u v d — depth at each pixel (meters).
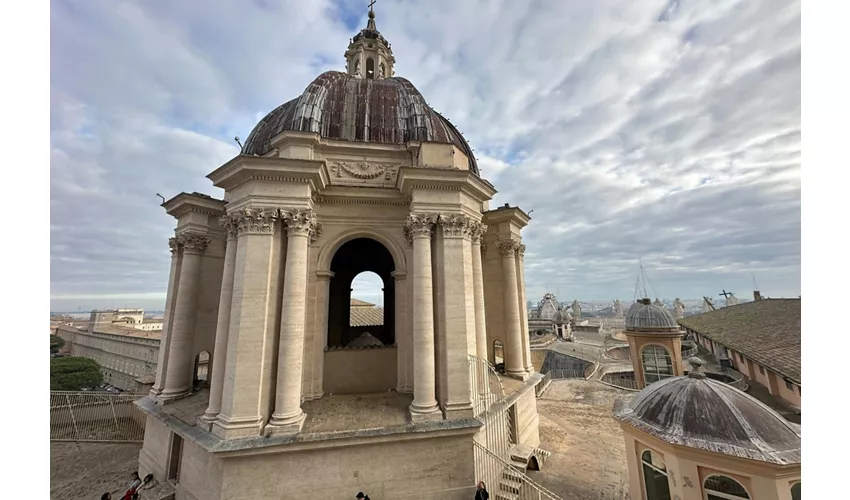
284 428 12.62
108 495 13.98
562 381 39.25
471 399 14.36
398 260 17.97
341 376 17.80
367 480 12.55
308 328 16.78
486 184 18.00
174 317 18.86
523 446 17.77
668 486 10.09
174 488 14.40
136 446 20.75
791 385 24.55
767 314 36.97
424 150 17.11
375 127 19.72
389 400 16.22
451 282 15.42
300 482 12.17
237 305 13.49
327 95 20.14
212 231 20.16
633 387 39.81
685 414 10.09
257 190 14.43
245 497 11.75
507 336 21.84
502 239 22.69
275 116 22.22
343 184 18.28
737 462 8.82
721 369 36.38
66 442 21.22
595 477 16.95
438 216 15.84
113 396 23.73
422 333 14.62
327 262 17.50
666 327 37.75
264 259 13.99
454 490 12.97
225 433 12.23
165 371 18.72
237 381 12.84
